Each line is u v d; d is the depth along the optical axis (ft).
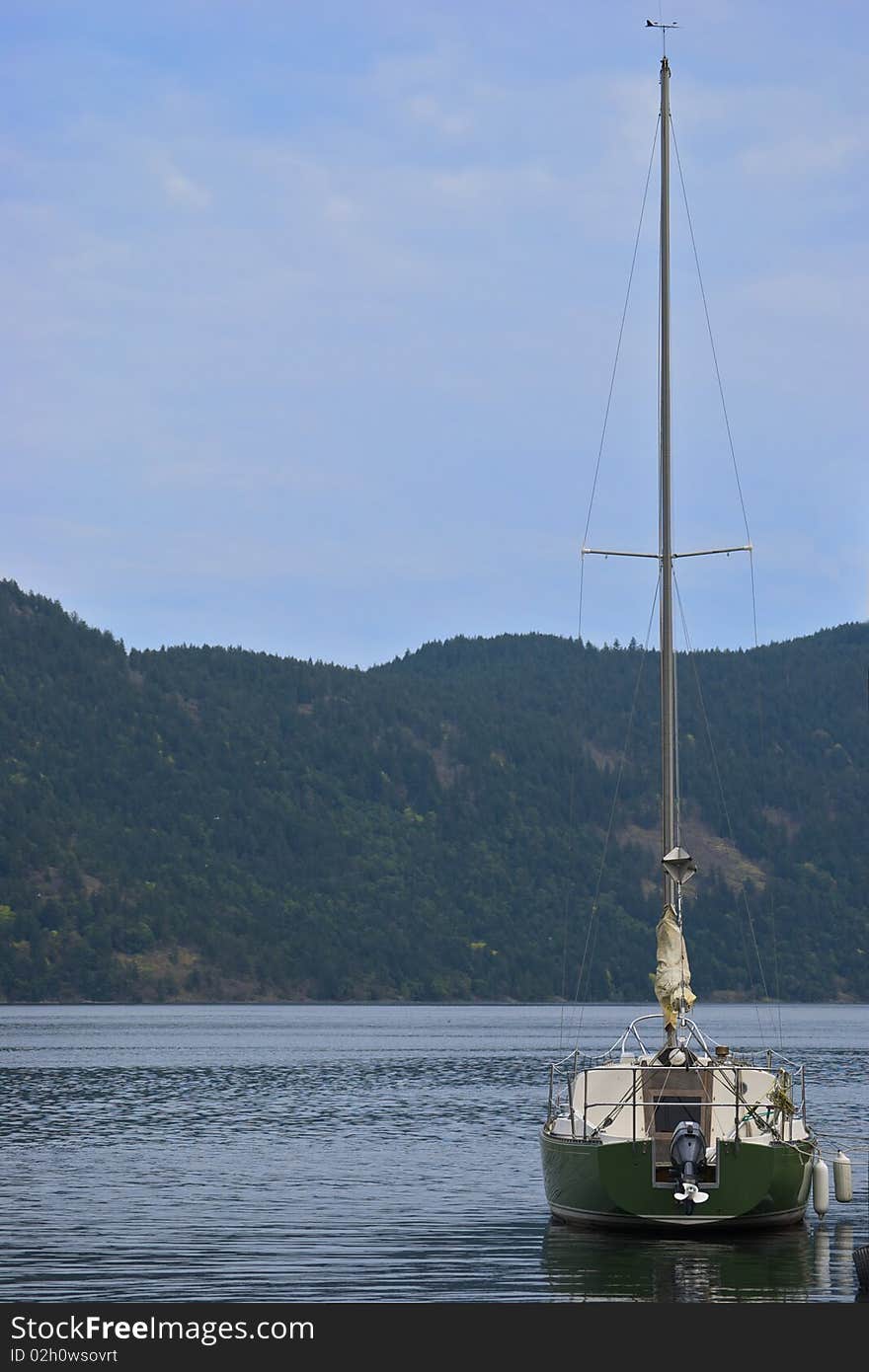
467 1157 266.57
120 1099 407.03
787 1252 167.73
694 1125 160.86
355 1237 179.83
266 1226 188.14
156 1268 161.27
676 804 193.57
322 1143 290.76
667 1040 180.45
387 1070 543.39
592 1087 176.04
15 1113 359.25
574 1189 171.01
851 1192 187.93
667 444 203.00
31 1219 194.18
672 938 181.88
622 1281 153.69
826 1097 388.98
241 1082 479.00
